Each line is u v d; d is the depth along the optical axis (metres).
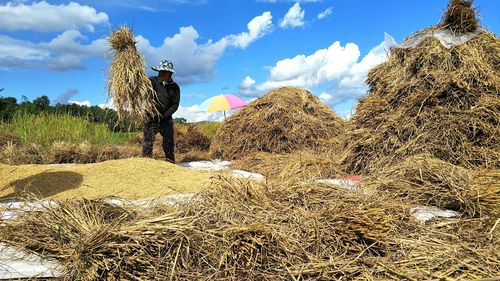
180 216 3.20
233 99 12.79
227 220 3.18
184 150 10.52
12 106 13.17
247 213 3.35
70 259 2.66
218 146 9.21
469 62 5.87
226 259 2.74
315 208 3.55
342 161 6.14
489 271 2.75
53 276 2.59
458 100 5.71
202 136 11.16
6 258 2.76
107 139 11.12
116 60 6.78
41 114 11.91
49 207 3.36
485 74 5.79
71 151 8.16
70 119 11.66
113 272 2.57
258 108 9.30
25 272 2.60
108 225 2.78
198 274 2.63
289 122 8.71
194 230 2.88
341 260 2.84
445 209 4.02
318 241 3.00
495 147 5.30
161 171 5.41
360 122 6.44
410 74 6.30
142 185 4.96
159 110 7.20
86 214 3.28
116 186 4.90
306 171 5.81
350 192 3.95
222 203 3.45
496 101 5.54
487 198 3.87
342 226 3.11
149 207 3.55
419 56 6.26
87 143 8.93
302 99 9.23
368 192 4.08
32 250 2.87
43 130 10.71
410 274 2.70
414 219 3.53
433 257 2.89
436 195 4.10
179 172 5.50
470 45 6.10
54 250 2.83
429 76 6.00
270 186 3.91
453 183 4.16
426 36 6.41
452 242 3.20
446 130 5.47
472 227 3.56
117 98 6.72
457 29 6.31
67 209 3.24
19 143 9.63
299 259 2.84
